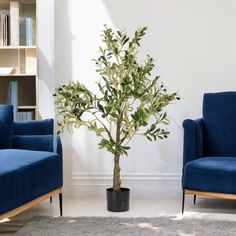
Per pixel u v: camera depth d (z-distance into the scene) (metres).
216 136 3.33
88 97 3.03
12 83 3.59
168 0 3.57
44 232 2.46
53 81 3.56
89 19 3.61
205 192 2.85
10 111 3.06
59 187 2.90
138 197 3.55
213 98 3.38
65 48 3.63
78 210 3.09
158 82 3.59
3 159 2.51
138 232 2.46
